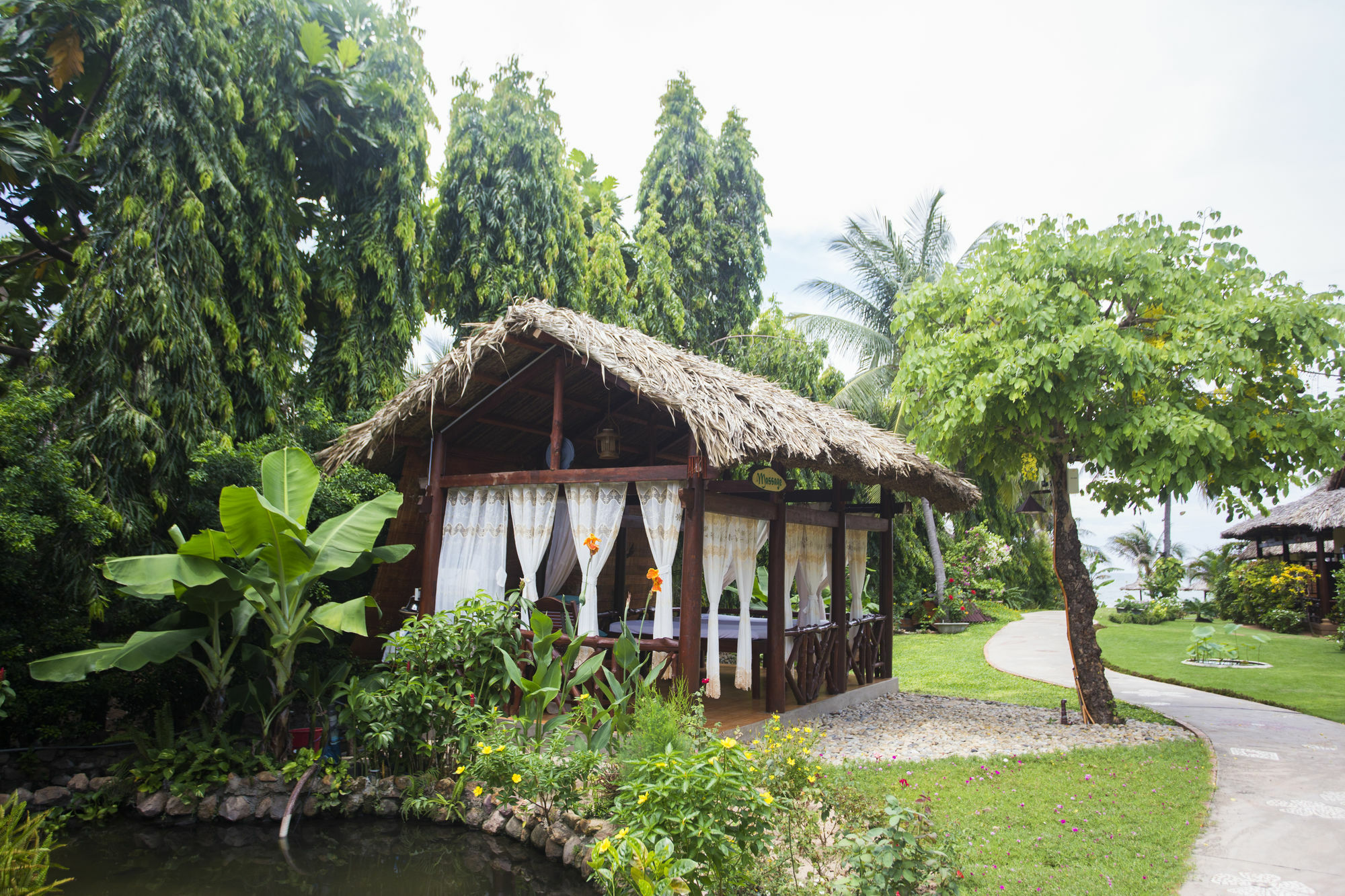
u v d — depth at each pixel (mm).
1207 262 7816
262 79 8914
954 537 23797
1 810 4211
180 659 7297
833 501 9102
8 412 5918
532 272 12555
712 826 3422
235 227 8492
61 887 4645
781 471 7832
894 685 10453
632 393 8086
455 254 12633
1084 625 8438
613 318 14602
